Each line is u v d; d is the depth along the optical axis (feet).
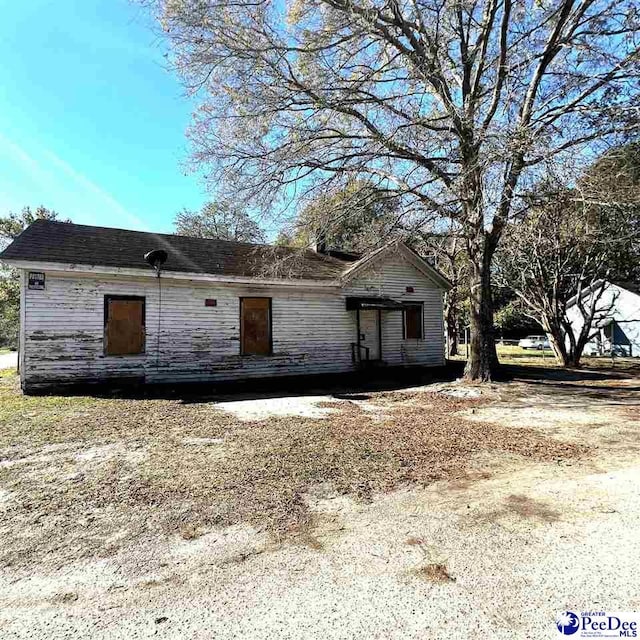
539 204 32.19
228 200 34.86
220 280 38.24
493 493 12.97
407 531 10.44
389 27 32.86
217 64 30.17
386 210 38.68
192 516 11.34
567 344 96.84
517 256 60.13
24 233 34.86
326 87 31.27
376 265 49.24
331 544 9.81
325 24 30.91
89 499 12.50
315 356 45.37
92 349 34.09
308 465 15.52
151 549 9.64
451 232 40.22
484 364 38.73
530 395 32.91
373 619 7.13
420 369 51.39
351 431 20.92
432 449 17.72
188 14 27.99
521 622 7.04
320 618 7.17
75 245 35.27
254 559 9.17
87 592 8.05
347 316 47.67
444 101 32.12
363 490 13.19
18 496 12.75
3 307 89.40
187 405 28.30
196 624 7.09
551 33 34.01
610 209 38.42
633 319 85.87
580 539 9.92
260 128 32.63
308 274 44.65
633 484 13.61
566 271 59.00
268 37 30.35
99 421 23.06
